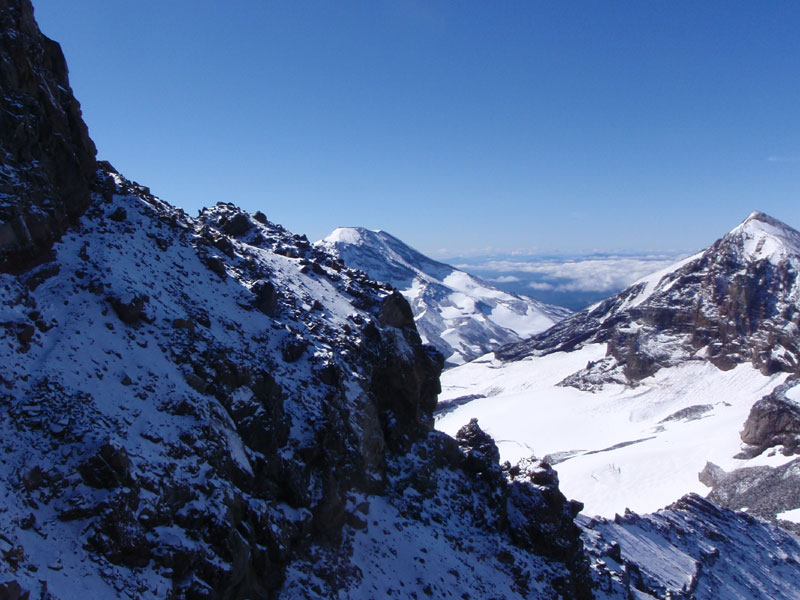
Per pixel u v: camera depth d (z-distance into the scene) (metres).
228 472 24.77
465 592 32.16
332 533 29.31
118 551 19.48
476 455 43.66
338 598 26.92
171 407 24.56
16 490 19.28
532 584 36.72
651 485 138.88
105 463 20.52
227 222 48.72
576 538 42.72
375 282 48.00
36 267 27.22
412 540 33.66
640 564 64.00
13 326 23.59
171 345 27.50
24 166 28.33
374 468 35.75
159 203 40.66
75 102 33.50
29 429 21.08
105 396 23.25
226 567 21.77
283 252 47.53
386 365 40.09
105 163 39.81
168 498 21.61
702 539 82.31
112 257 30.14
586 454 171.38
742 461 139.12
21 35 29.16
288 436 28.94
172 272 32.84
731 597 68.50
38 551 18.23
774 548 91.44
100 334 25.80
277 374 31.06
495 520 40.06
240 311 33.84
